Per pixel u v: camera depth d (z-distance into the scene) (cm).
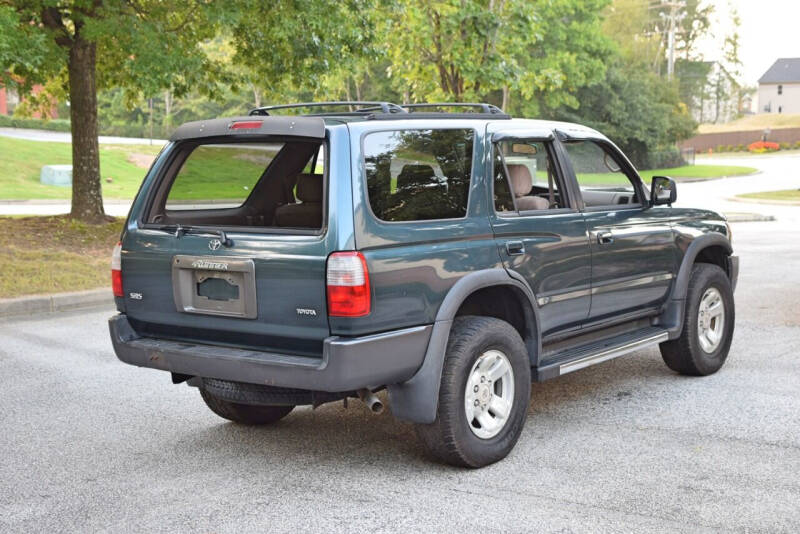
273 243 433
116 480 464
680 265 643
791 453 493
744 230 1980
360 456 500
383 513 411
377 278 421
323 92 1656
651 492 434
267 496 437
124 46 1369
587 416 573
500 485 447
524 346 495
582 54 5425
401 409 450
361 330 418
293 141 457
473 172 487
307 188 538
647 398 615
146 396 637
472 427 470
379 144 444
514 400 489
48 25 1483
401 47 1667
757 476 456
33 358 757
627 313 609
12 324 914
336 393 453
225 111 6988
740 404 596
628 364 726
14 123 5703
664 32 9819
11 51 1193
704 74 10188
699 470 466
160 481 461
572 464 478
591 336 589
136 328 505
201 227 464
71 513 418
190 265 463
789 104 14112
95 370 715
